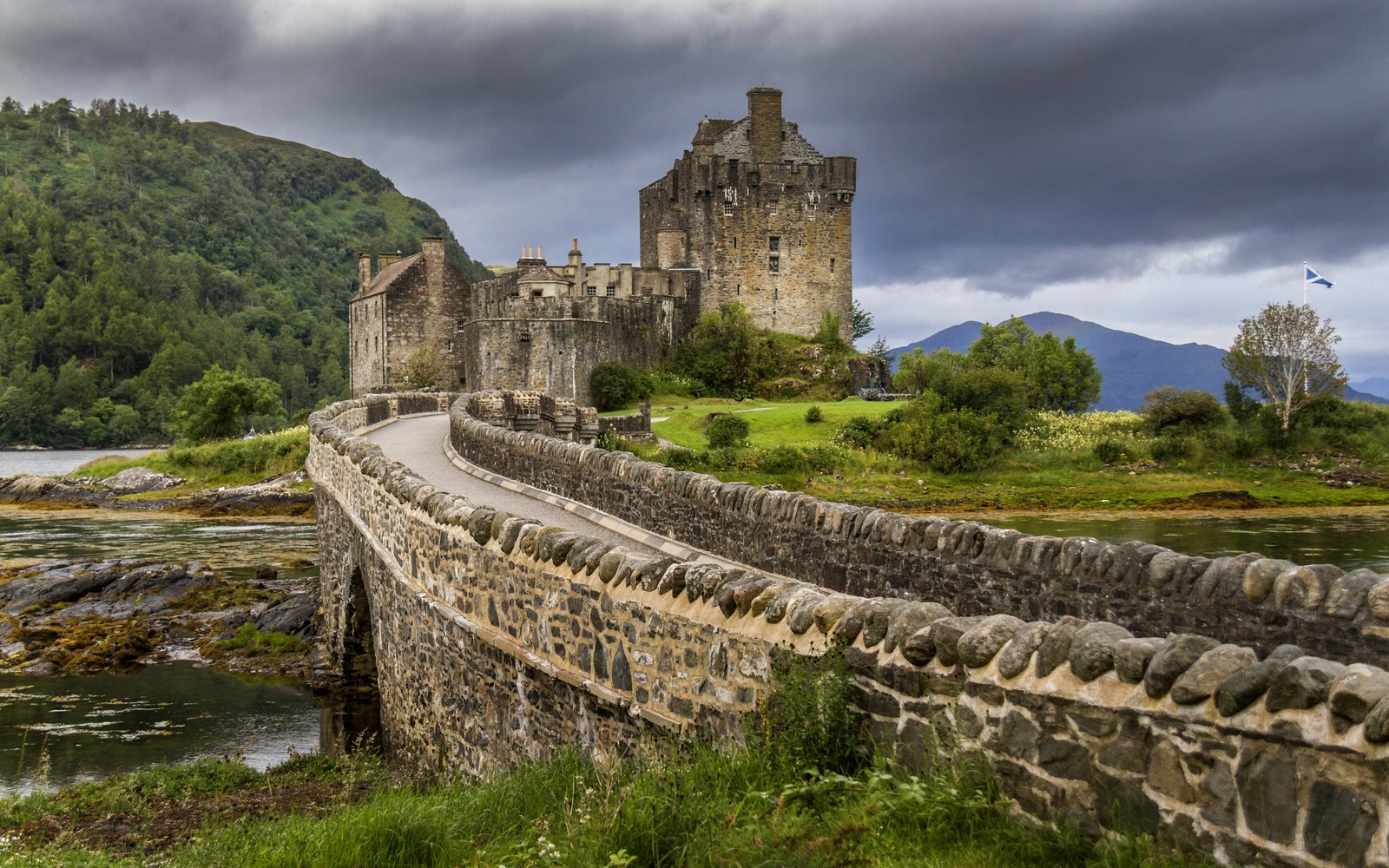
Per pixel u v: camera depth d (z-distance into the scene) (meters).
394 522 18.20
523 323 92.56
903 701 7.42
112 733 22.59
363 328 115.56
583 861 7.54
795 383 101.12
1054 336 103.69
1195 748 5.75
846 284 112.50
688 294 110.06
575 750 10.55
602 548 10.68
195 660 29.97
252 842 10.98
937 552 12.17
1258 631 8.73
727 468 63.56
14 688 26.95
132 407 199.25
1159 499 56.66
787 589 8.56
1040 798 6.50
